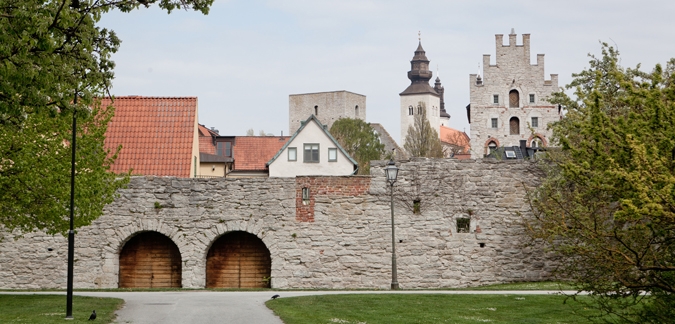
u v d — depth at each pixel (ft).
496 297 92.43
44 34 58.13
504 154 264.31
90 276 122.62
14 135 87.66
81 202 90.22
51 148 90.48
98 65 70.49
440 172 125.70
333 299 89.92
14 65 58.13
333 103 479.41
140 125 155.43
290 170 231.09
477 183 125.80
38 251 122.83
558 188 107.86
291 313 77.36
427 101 552.82
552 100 116.37
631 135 49.60
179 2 68.64
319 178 124.77
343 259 123.85
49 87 63.00
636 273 58.70
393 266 113.39
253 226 123.75
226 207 123.95
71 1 63.21
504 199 125.70
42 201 89.56
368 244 124.16
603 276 59.82
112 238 123.03
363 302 87.25
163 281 124.88
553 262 124.67
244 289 118.42
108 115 98.58
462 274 124.36
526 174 125.59
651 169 48.80
